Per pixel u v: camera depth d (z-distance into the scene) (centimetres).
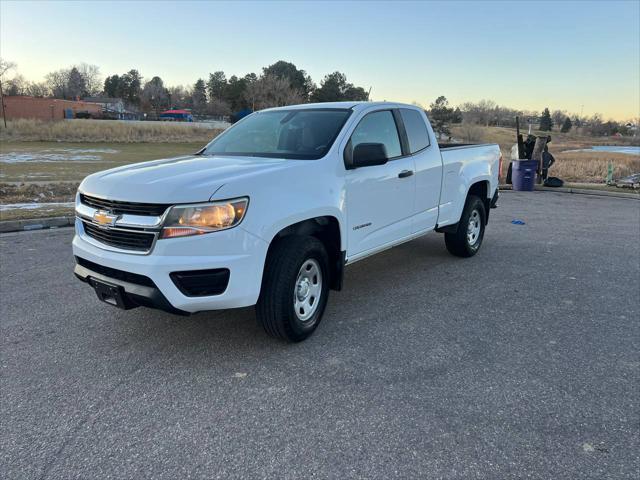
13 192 1123
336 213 407
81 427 286
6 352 379
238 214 333
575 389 333
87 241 369
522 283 568
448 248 675
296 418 296
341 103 494
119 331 419
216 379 340
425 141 554
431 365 364
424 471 251
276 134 464
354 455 262
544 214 1094
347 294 523
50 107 7769
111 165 1783
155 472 249
